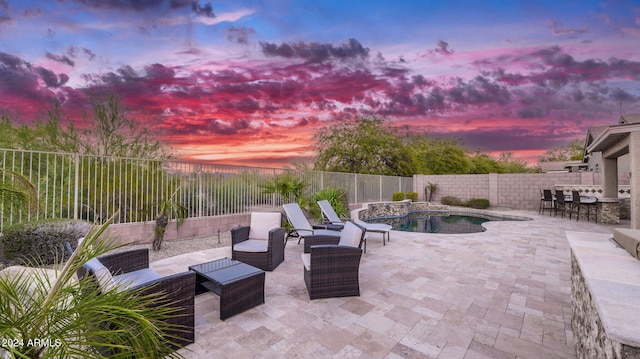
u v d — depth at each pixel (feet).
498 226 33.04
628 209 38.24
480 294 12.61
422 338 9.07
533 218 40.22
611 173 35.04
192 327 8.63
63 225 15.57
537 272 15.74
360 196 46.34
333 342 8.79
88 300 4.50
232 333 9.25
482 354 8.29
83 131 33.17
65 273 4.54
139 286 7.49
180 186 23.76
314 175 36.68
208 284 11.76
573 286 9.73
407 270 15.94
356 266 12.19
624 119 48.55
